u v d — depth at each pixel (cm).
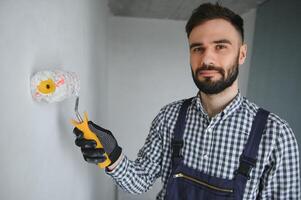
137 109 221
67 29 72
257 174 66
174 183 73
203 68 67
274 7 158
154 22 210
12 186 45
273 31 159
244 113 70
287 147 66
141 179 80
